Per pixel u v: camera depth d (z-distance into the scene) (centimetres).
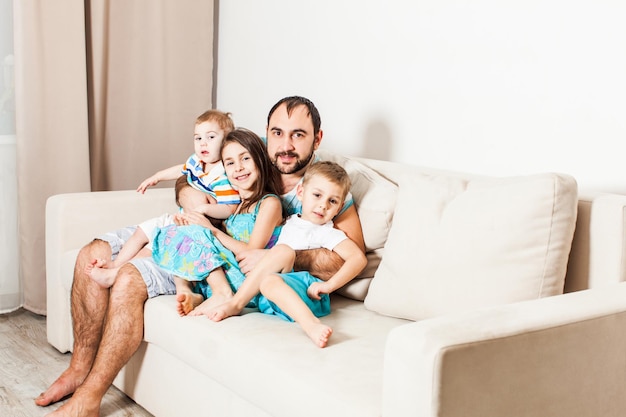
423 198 197
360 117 277
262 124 327
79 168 308
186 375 197
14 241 306
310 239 211
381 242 216
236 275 213
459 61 240
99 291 223
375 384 151
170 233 218
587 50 206
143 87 329
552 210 170
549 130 218
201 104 346
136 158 331
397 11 258
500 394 133
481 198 183
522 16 221
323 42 289
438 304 182
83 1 301
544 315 141
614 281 172
